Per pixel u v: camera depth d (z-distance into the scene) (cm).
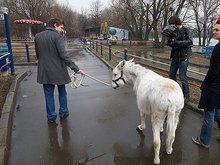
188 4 3712
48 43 509
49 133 510
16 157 423
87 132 511
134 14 4141
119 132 508
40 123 561
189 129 513
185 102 640
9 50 1020
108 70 1256
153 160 407
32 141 478
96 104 688
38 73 531
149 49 3061
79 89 852
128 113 611
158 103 363
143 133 500
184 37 613
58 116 599
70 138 487
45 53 515
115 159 414
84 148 449
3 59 1023
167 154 419
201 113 586
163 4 3484
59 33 523
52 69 521
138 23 4416
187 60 624
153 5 3491
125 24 4575
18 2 4538
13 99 684
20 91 836
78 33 8294
